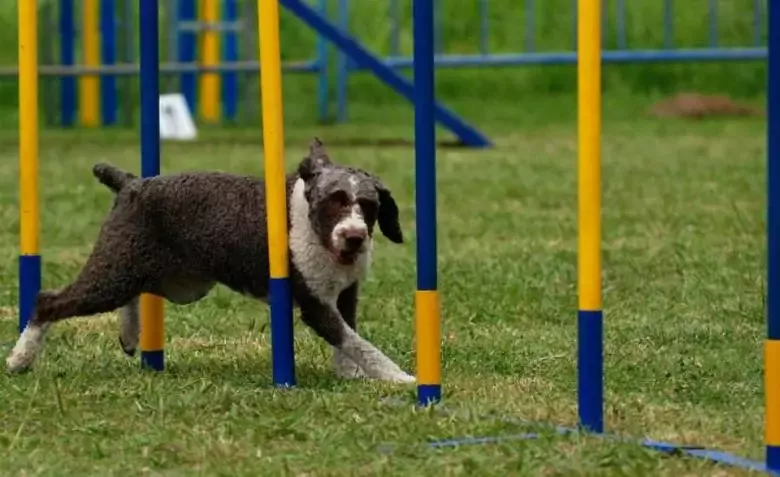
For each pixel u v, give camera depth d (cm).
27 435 844
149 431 841
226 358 1073
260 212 958
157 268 978
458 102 3694
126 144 2812
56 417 878
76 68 2969
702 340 1124
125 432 846
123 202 981
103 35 3225
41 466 779
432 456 774
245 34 3288
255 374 1002
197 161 2495
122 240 973
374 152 2662
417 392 895
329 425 845
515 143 2859
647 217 1812
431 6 851
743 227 1717
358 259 958
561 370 1016
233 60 3384
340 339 963
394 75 2736
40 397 922
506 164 2458
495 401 910
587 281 790
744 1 3750
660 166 2383
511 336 1151
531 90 3788
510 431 830
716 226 1730
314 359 1058
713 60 3225
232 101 3444
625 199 1989
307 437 823
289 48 3953
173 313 1245
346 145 2820
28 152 1071
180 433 833
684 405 902
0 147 2788
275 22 912
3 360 1041
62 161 2500
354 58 2722
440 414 861
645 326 1173
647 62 3375
